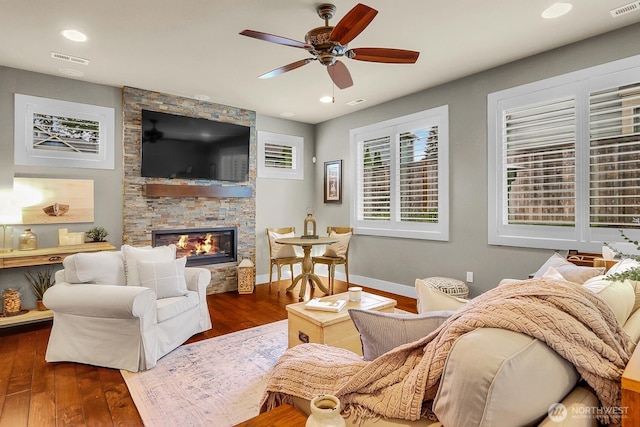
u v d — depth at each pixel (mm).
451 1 2480
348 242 5184
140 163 4395
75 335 2734
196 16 2662
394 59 2516
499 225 3738
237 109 5227
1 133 3623
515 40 3102
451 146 4168
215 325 3629
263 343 3145
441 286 3582
